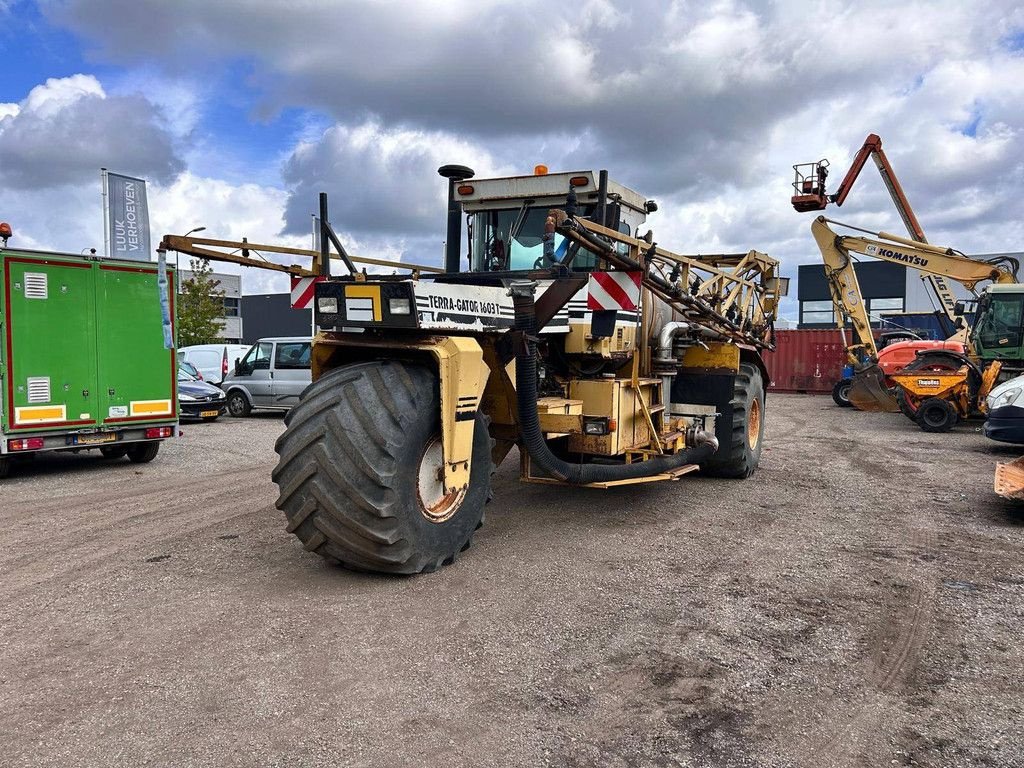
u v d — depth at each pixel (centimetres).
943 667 355
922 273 1798
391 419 434
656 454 686
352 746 280
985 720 305
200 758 271
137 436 995
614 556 530
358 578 471
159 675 338
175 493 789
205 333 3158
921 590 464
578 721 301
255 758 272
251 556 529
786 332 2588
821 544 571
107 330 967
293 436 438
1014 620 415
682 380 825
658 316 725
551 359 629
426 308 443
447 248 702
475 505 508
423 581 466
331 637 379
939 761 276
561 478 555
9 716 301
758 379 894
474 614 412
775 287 999
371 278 540
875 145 1755
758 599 445
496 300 506
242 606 425
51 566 515
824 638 388
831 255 1778
